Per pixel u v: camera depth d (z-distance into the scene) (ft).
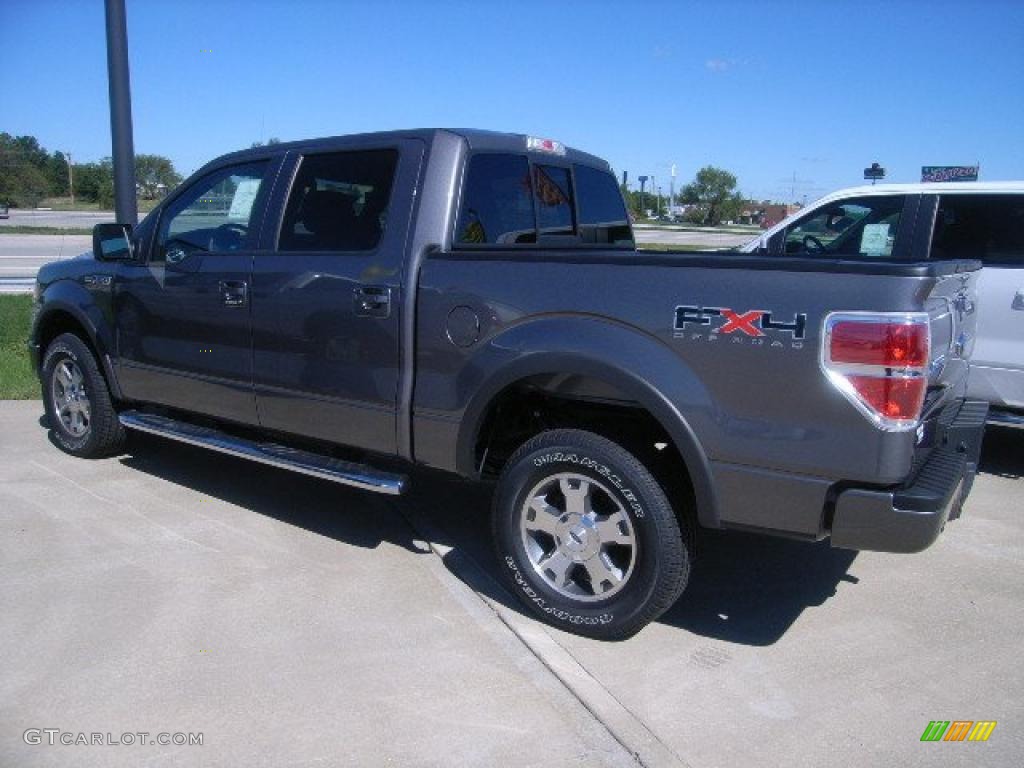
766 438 10.81
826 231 22.99
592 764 9.57
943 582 14.76
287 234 15.14
